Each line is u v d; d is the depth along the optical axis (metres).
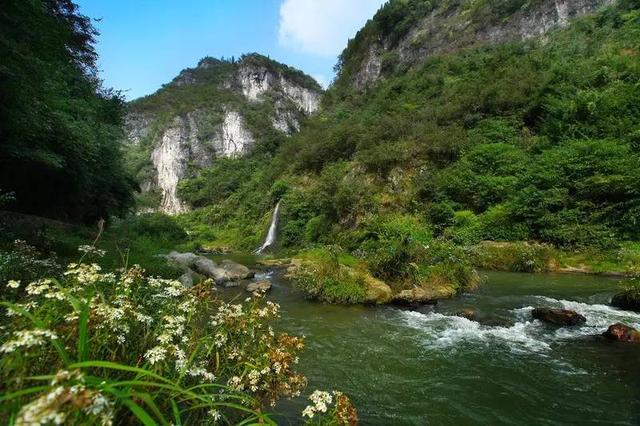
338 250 18.23
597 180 18.09
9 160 12.40
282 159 51.66
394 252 12.30
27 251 6.44
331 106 79.06
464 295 11.17
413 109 38.62
